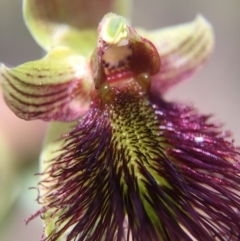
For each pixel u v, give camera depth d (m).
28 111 0.05
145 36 0.06
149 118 0.05
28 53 0.14
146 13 0.15
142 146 0.05
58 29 0.06
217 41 0.15
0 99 0.07
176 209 0.05
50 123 0.05
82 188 0.05
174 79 0.06
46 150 0.05
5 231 0.07
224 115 0.14
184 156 0.05
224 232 0.05
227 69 0.14
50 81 0.05
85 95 0.06
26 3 0.06
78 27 0.06
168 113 0.05
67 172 0.05
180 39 0.06
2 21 0.14
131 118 0.05
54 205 0.05
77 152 0.05
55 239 0.05
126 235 0.05
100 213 0.05
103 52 0.06
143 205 0.05
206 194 0.05
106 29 0.05
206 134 0.05
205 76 0.14
